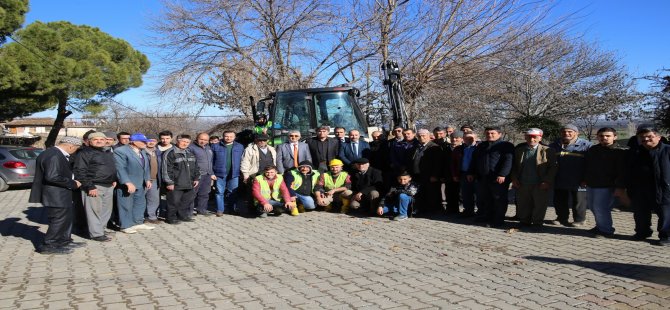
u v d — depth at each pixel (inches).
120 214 306.7
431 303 172.2
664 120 466.9
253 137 438.9
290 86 713.6
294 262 232.1
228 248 263.4
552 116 751.1
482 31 572.1
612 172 273.9
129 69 1152.2
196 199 372.5
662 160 253.0
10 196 512.7
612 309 165.2
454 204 362.9
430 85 608.7
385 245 265.3
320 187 373.1
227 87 736.3
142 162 322.7
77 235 304.7
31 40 895.1
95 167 278.5
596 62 794.8
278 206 358.6
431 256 240.1
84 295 183.2
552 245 258.8
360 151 377.1
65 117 1115.3
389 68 430.0
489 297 178.2
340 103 408.5
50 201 251.9
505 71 603.5
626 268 213.2
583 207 309.1
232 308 168.4
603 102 773.9
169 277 208.1
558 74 769.6
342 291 186.5
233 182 379.2
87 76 960.9
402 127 382.9
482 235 286.8
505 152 306.7
